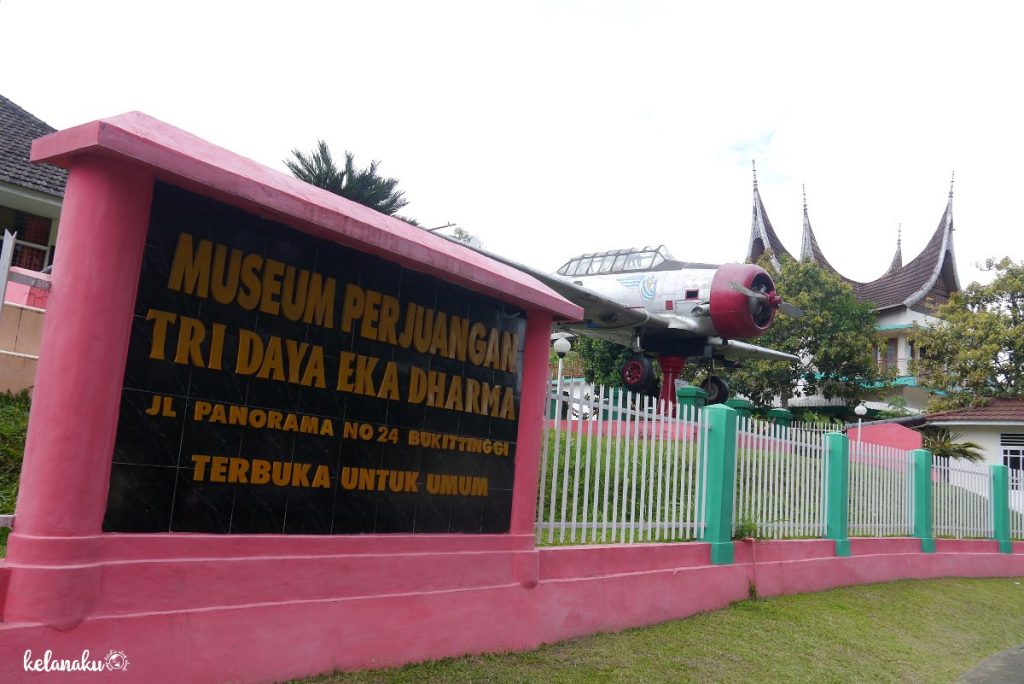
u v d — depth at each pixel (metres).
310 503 4.31
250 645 3.89
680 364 18.80
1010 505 14.01
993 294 23.80
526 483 5.59
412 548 4.79
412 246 4.64
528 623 5.44
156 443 3.70
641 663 5.42
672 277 18.64
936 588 10.27
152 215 3.73
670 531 7.27
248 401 4.06
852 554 9.65
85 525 3.43
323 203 4.32
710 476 7.68
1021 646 7.89
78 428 3.42
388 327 4.77
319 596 4.23
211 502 3.89
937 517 11.91
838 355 25.88
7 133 16.06
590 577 6.03
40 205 15.47
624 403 6.89
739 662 5.80
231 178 3.79
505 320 5.58
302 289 4.32
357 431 4.57
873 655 6.55
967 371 23.23
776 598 8.02
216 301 3.95
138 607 3.54
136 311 3.66
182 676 3.63
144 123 3.83
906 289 32.16
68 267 3.51
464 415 5.25
